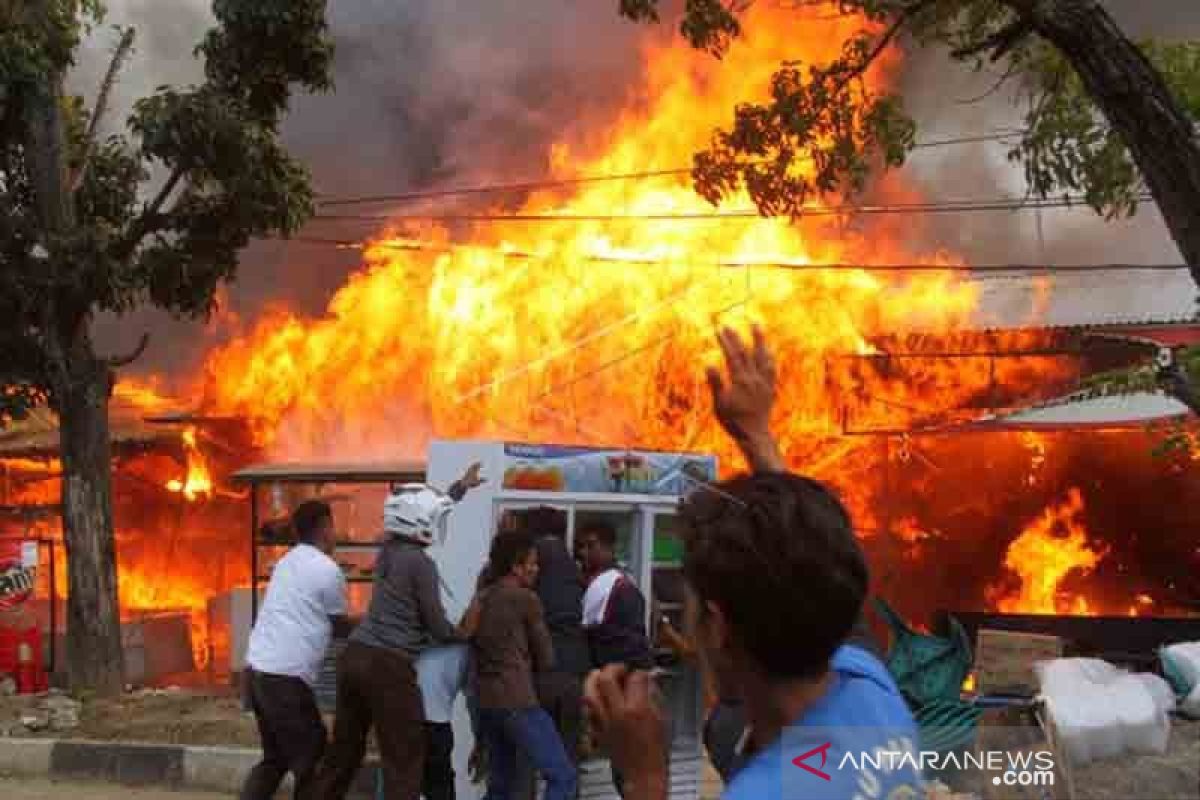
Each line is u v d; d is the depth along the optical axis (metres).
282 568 7.76
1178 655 6.35
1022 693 5.71
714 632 1.76
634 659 7.67
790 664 1.74
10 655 13.30
